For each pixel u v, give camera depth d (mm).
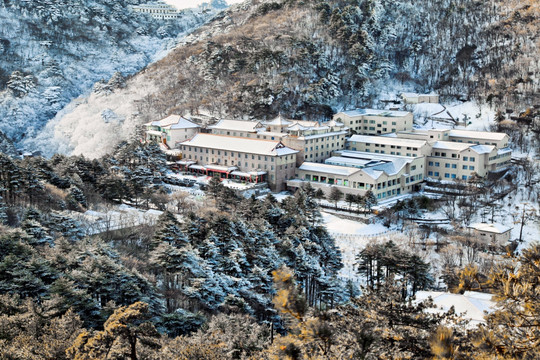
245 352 55281
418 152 187250
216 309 83750
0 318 53250
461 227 142875
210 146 198375
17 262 71875
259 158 185500
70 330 53125
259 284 89062
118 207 141625
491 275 22969
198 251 93938
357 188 170125
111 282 72812
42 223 105062
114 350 45500
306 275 97000
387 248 103625
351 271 120062
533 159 199500
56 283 64562
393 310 32406
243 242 104750
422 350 27656
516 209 159000
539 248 23188
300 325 20391
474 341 21359
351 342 24891
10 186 120312
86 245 86812
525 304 21172
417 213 157250
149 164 188125
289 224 122688
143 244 110438
